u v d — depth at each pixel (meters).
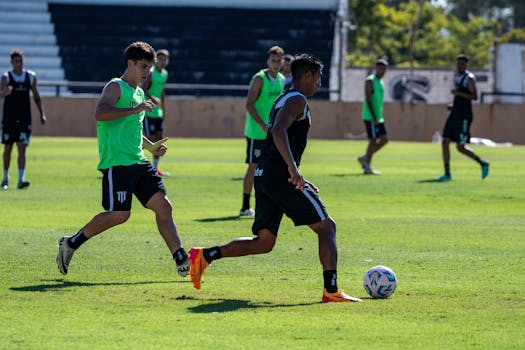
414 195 45.44
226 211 38.59
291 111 20.55
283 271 24.66
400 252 28.22
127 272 24.36
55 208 38.94
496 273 24.50
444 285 22.69
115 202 23.27
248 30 126.88
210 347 16.44
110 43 123.88
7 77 46.41
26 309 19.61
